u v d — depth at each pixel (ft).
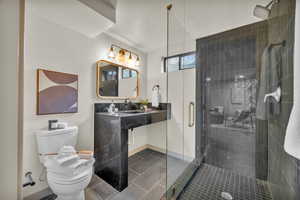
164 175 5.66
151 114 6.73
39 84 4.33
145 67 8.91
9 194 2.89
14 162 2.96
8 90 2.87
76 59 5.38
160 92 8.29
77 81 5.38
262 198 4.19
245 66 5.38
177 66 6.48
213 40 6.13
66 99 5.02
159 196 4.47
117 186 4.80
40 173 4.35
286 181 2.93
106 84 6.50
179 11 4.81
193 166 5.99
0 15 2.77
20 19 3.11
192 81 6.57
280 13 3.19
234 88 5.66
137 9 4.78
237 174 5.50
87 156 4.21
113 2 4.45
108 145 5.32
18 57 2.99
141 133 8.44
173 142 6.30
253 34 5.22
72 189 3.48
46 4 3.80
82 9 4.04
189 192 4.51
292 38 2.45
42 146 4.14
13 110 2.93
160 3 4.44
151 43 7.59
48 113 4.53
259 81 5.05
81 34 5.55
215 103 6.11
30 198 4.15
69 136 4.61
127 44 7.66
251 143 5.29
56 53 4.78
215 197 4.29
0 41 2.76
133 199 4.33
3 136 2.82
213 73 6.15
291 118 1.73
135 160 7.08
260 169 5.06
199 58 6.47
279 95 3.24
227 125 5.84
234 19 5.13
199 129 6.40
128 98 7.64
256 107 5.12
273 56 3.74
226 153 5.84
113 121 5.16
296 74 1.70
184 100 6.69
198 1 4.29
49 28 4.60
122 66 7.27
